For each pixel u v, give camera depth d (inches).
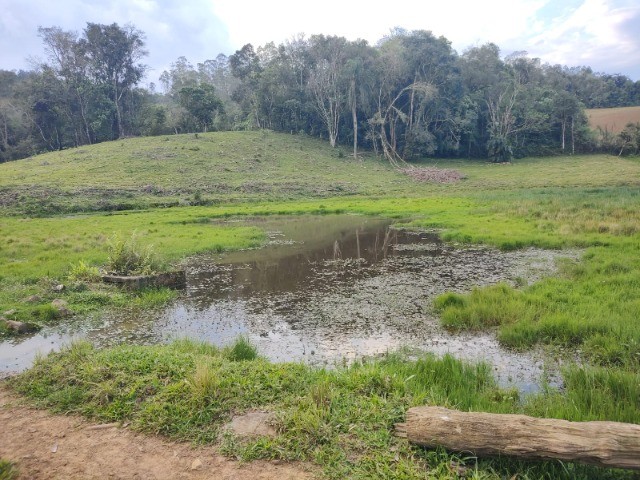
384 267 520.4
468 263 516.7
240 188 1510.8
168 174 1626.5
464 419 162.1
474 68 2495.1
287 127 2578.7
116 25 2493.8
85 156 1820.9
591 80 3715.6
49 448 177.2
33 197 1203.2
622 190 1138.7
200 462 163.8
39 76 2369.6
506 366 254.7
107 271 460.4
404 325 328.2
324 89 2319.1
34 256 570.3
